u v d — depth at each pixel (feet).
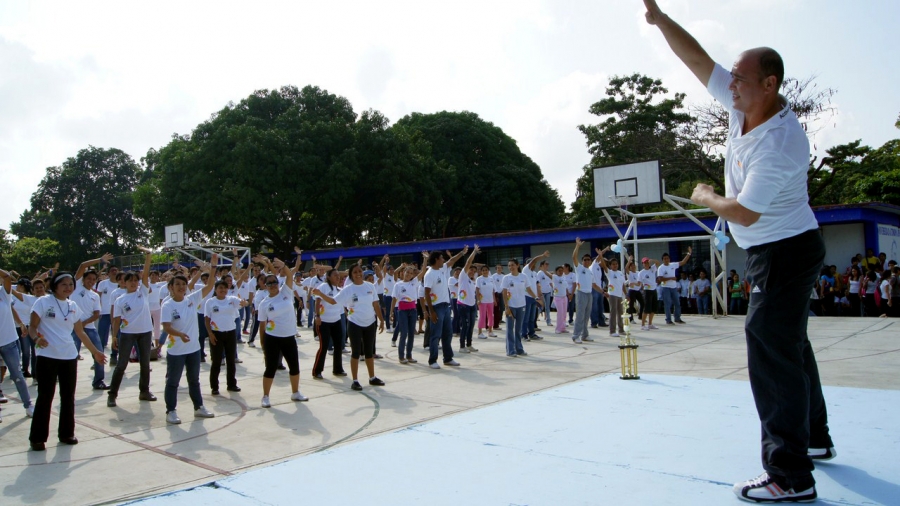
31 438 19.61
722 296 66.39
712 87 10.91
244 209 100.22
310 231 126.93
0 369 31.89
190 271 50.37
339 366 32.73
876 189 84.99
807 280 9.80
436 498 10.70
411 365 35.78
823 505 9.35
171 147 111.45
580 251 84.23
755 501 9.68
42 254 159.12
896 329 43.62
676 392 18.48
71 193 192.03
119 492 15.58
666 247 77.82
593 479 11.10
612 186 62.44
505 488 10.96
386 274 56.13
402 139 116.47
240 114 110.01
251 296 47.62
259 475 12.58
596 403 17.34
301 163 102.99
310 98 115.34
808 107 88.53
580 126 119.24
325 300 29.71
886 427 13.43
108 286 38.58
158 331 40.73
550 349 41.04
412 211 123.24
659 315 66.18
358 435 20.30
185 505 11.28
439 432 15.11
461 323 40.78
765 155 9.25
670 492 10.27
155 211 108.88
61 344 20.29
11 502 14.97
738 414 15.34
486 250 93.97
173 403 23.24
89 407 26.48
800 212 9.75
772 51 9.53
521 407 17.31
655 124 110.52
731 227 10.73
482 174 131.44
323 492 11.41
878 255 64.13
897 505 9.29
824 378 26.45
